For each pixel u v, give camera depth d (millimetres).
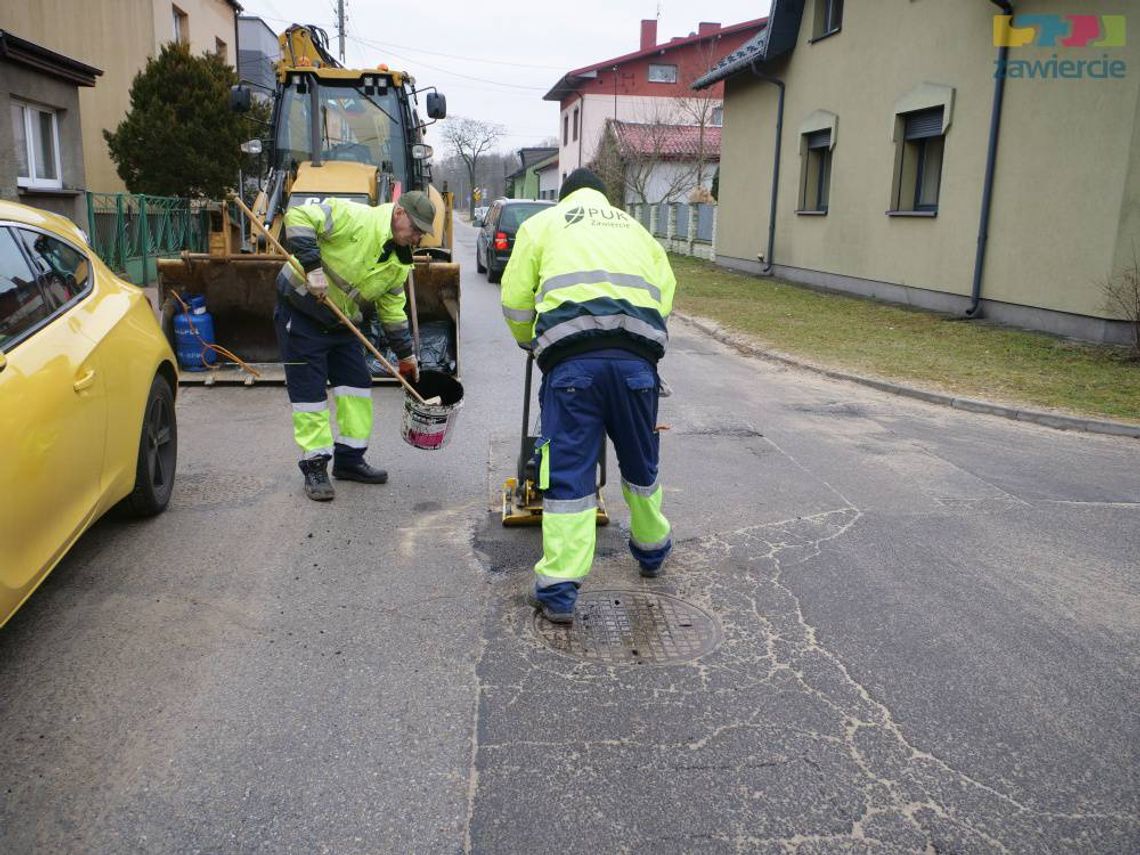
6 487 3080
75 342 3906
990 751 3051
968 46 12562
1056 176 11070
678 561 4605
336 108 10312
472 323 12938
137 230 16438
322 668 3492
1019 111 11633
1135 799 2820
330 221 5102
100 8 19328
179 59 18312
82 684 3344
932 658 3666
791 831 2645
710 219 24531
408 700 3283
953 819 2709
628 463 4031
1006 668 3598
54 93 14312
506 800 2752
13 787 2768
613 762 2947
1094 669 3605
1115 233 10234
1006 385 8805
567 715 3207
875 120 15094
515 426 7156
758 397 8578
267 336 8609
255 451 6332
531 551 4668
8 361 3291
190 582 4223
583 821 2670
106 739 3016
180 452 6273
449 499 5434
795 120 18188
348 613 3951
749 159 20641
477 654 3625
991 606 4152
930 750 3047
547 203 18625
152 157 17828
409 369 5875
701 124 33125
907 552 4777
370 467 5734
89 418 3883
